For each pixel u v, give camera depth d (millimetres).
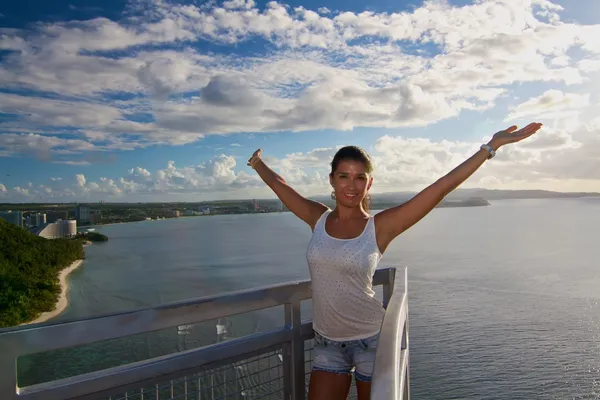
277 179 2926
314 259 2416
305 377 2717
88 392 1979
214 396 2350
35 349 1812
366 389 2428
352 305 2373
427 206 2383
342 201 2463
